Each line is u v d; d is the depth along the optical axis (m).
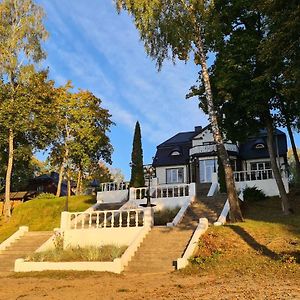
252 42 23.19
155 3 21.97
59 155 45.16
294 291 10.37
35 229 32.22
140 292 12.08
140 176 37.69
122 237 22.12
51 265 18.23
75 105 46.28
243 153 46.47
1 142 36.19
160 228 21.77
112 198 37.44
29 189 63.28
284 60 18.19
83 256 18.92
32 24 35.41
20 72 35.09
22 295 12.48
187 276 14.88
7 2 35.22
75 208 36.06
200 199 29.42
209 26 23.12
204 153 46.94
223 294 10.66
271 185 31.88
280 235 18.28
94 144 45.66
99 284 14.15
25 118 34.81
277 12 17.52
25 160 41.38
